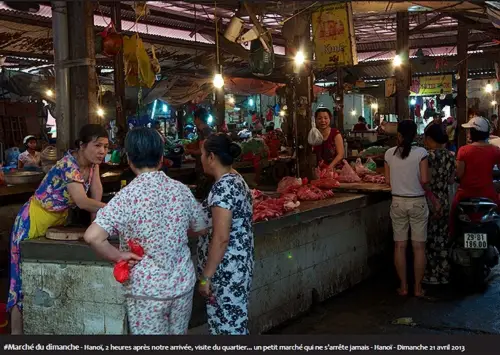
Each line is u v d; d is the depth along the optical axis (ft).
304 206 16.07
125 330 10.31
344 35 20.24
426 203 16.94
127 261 8.48
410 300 16.92
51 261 10.81
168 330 8.94
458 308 16.05
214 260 9.65
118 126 27.04
